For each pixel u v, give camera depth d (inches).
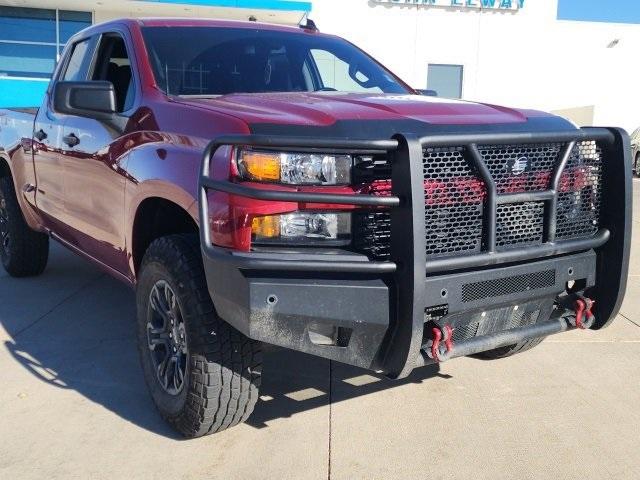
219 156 113.7
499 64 934.4
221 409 126.0
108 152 154.1
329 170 109.8
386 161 112.3
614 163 133.3
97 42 183.2
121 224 150.6
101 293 232.2
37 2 765.9
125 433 136.2
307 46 183.3
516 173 122.1
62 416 143.1
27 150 213.8
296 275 108.3
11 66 808.3
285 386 159.0
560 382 162.2
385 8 896.9
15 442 132.5
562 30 952.9
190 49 164.6
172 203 138.9
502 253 118.4
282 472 122.6
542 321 134.0
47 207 200.7
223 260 108.3
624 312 218.5
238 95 149.4
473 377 164.9
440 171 113.8
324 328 113.5
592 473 123.3
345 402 150.9
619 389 158.6
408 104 132.0
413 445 132.4
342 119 116.1
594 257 135.4
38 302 221.5
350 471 123.1
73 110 143.5
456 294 115.1
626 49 974.4
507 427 139.8
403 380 162.9
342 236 111.1
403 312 109.7
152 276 134.2
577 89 973.2
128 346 183.3
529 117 132.4
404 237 107.6
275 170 108.4
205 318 121.6
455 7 907.4
